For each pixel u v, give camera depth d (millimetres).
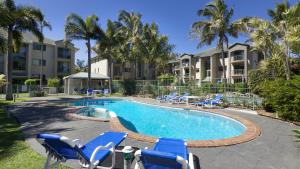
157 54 33688
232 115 11828
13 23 20203
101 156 3922
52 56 41438
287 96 9953
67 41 28406
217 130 10438
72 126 8578
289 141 6738
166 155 2684
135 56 32406
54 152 3707
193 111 14734
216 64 44531
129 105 19844
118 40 30500
